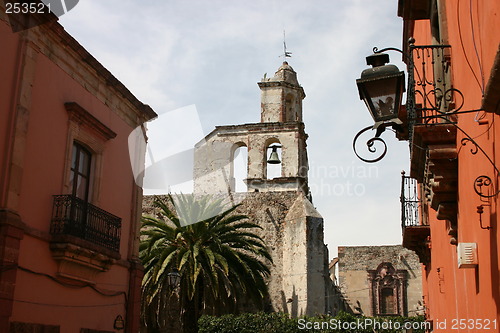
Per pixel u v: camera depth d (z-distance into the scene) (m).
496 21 4.60
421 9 9.58
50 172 11.07
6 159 9.90
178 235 25.88
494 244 5.46
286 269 32.62
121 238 13.77
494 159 5.21
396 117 5.78
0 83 9.98
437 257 11.68
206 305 25.77
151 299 24.44
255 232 33.94
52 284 10.80
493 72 4.37
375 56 6.09
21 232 9.90
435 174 7.24
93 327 12.13
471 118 6.11
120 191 13.88
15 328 9.62
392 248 48.25
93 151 12.80
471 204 6.41
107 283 12.84
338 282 49.84
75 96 12.13
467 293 7.55
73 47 11.87
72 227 11.09
